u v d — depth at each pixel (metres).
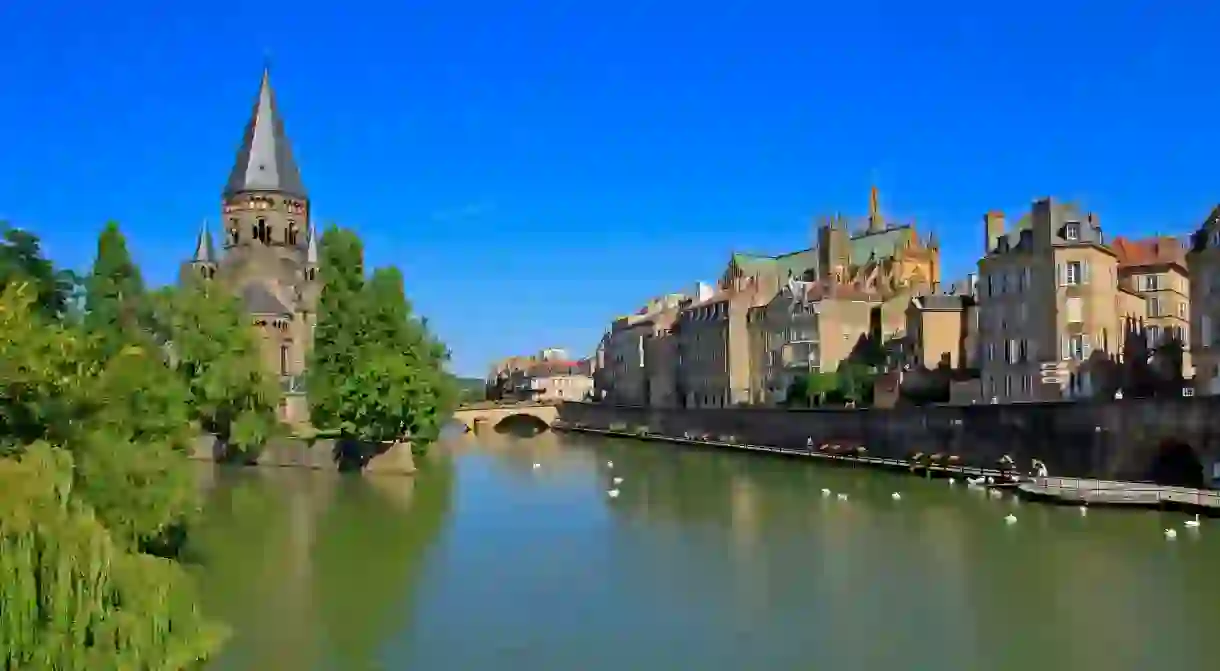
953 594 44.59
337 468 91.81
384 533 60.88
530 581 48.31
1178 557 50.03
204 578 48.03
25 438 32.41
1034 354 92.69
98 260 75.06
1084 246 90.31
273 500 74.25
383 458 90.00
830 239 157.88
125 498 35.47
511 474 99.69
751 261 177.25
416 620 41.25
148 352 54.97
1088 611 41.31
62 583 22.70
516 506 74.00
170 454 41.22
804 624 40.59
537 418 192.75
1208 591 43.66
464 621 41.12
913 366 115.50
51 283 47.72
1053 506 66.56
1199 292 76.56
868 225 187.12
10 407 32.91
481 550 56.00
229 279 149.12
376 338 93.12
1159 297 106.06
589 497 79.69
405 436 90.81
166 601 26.28
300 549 55.41
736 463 108.81
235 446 95.19
